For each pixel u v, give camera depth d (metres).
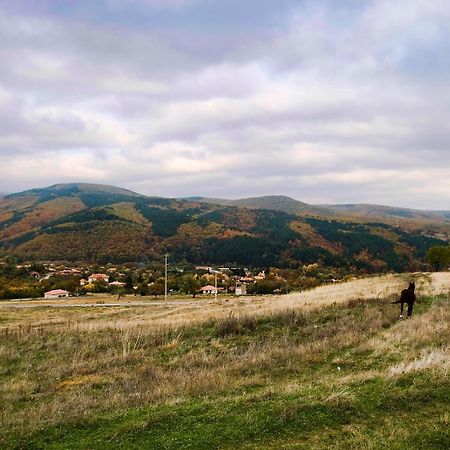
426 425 8.34
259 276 136.75
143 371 15.30
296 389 10.55
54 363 17.78
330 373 12.75
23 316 50.16
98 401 11.47
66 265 168.75
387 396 9.58
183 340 20.78
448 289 31.11
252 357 15.43
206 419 9.02
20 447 8.45
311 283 106.06
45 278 126.88
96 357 18.61
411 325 18.02
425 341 14.86
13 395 13.28
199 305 47.53
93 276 131.12
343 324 20.36
